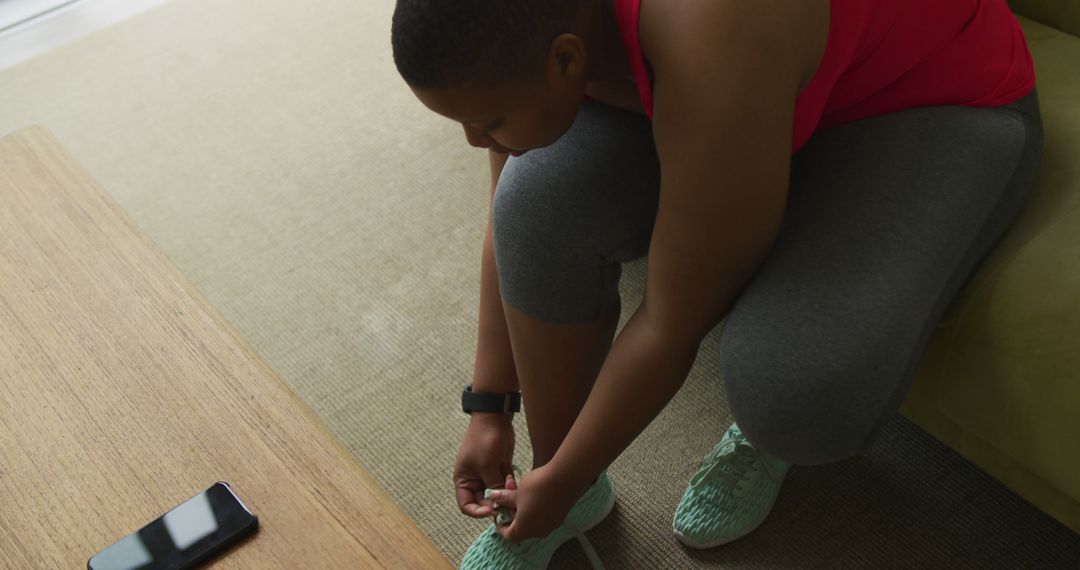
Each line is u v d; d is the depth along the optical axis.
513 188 0.93
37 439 0.78
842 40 0.77
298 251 1.60
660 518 1.17
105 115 1.94
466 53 0.68
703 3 0.69
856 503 1.16
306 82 1.95
